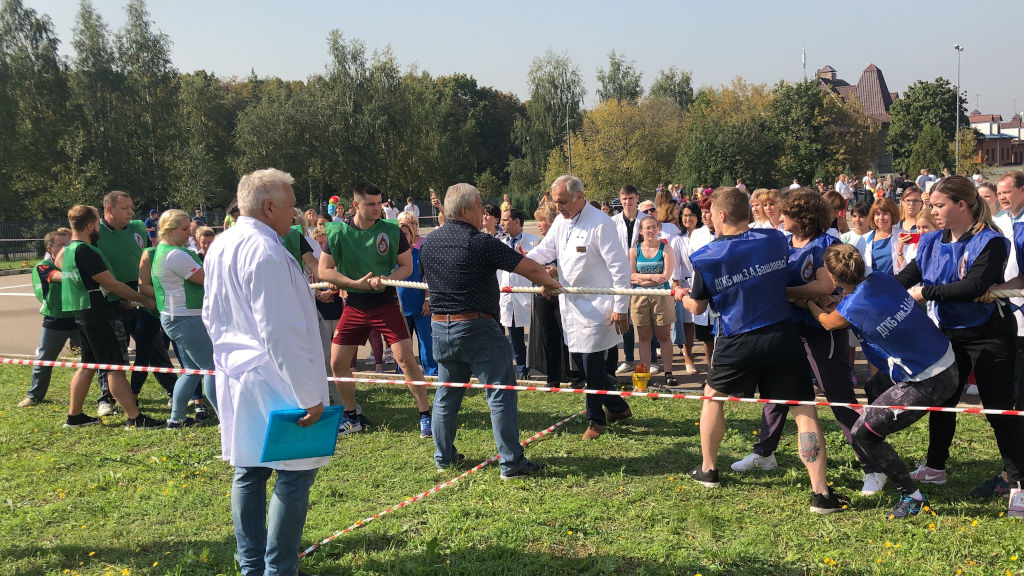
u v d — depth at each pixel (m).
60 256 7.12
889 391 4.11
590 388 5.65
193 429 6.41
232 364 3.26
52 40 46.88
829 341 4.54
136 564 3.87
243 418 3.27
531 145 71.44
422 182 63.78
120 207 7.25
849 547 3.81
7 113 43.03
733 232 4.32
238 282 3.22
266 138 56.41
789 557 3.68
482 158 90.81
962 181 4.12
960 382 4.27
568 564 3.70
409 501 4.49
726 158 54.62
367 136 58.91
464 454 5.48
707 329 7.38
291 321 3.15
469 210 4.97
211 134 60.88
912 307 3.99
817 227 4.49
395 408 6.90
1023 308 4.92
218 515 4.50
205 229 8.00
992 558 3.62
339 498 4.72
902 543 3.80
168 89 53.03
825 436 5.45
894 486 4.54
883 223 6.61
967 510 4.18
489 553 3.83
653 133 61.72
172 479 5.15
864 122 63.69
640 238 7.48
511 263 4.86
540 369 6.65
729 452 5.28
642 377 6.25
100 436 6.28
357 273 5.92
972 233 4.14
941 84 70.88
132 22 51.44
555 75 70.88
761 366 4.32
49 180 44.47
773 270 4.21
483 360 4.90
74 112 47.44
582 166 62.12
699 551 3.79
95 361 6.46
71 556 4.02
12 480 5.22
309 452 3.27
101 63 49.31
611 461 5.18
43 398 7.55
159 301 6.22
